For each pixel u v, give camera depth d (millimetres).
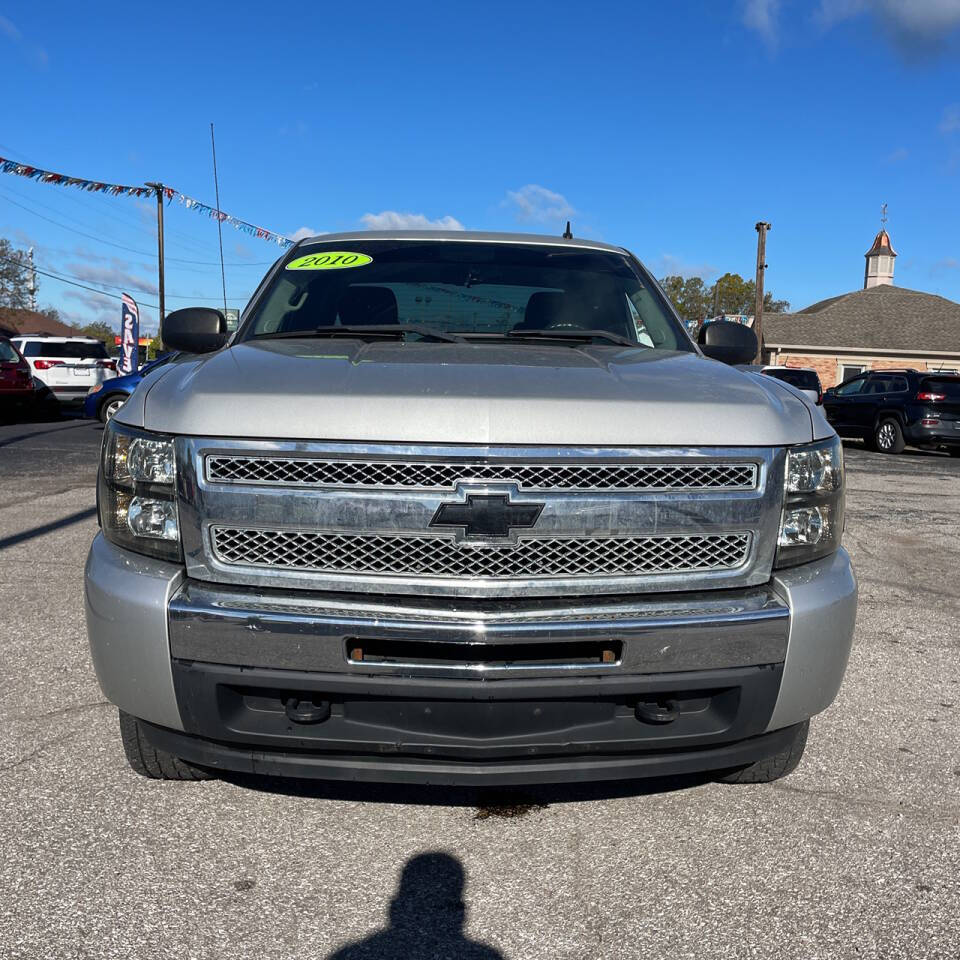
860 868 2652
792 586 2502
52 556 6359
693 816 2943
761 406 2600
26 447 14094
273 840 2752
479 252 4098
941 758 3408
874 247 49844
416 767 2432
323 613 2322
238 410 2410
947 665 4500
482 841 2775
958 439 17641
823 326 41750
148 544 2484
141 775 3117
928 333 41250
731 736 2486
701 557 2479
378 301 3736
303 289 3826
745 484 2494
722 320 3916
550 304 3781
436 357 2877
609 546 2416
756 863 2676
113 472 2561
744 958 2262
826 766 3324
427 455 2352
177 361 3088
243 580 2396
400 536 2359
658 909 2451
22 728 3500
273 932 2330
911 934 2357
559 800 3035
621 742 2428
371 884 2543
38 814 2865
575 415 2416
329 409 2389
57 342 23359
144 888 2496
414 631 2299
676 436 2443
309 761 2457
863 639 4934
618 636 2338
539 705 2363
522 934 2344
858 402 19172
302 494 2367
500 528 2361
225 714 2398
